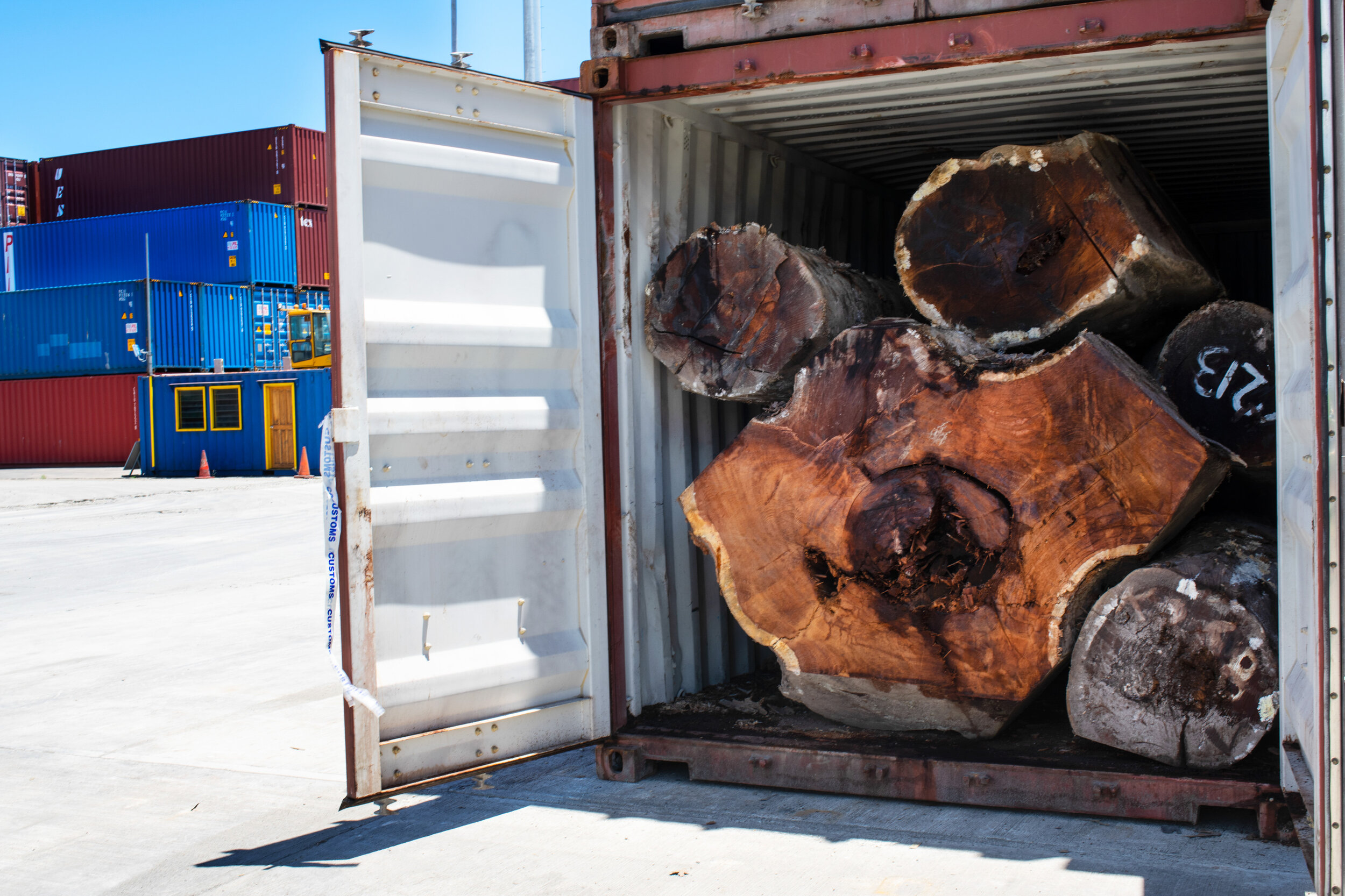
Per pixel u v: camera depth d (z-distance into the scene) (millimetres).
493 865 2859
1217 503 3334
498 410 3221
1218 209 6027
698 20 3361
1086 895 2477
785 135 4199
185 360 27594
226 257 29359
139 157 33531
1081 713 2957
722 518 3316
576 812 3219
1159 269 3174
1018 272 3219
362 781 2941
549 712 3344
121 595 7977
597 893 2646
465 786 3531
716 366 3518
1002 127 4109
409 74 3088
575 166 3408
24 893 2842
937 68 3102
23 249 32594
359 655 2938
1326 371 2008
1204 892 2463
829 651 3221
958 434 2988
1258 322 3031
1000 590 2961
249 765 3883
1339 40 1965
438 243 3152
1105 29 2922
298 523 12977
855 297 3643
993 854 2730
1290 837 2705
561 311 3400
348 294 2939
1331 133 1983
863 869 2691
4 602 7824
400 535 3066
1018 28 3002
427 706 3109
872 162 4727
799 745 3260
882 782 3123
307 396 22703
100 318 27922
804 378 3213
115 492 19266
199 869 2953
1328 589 1997
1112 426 2807
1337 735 1984
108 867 2994
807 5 3229
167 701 4832
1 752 4141
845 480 3119
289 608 7184
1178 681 2834
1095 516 2842
